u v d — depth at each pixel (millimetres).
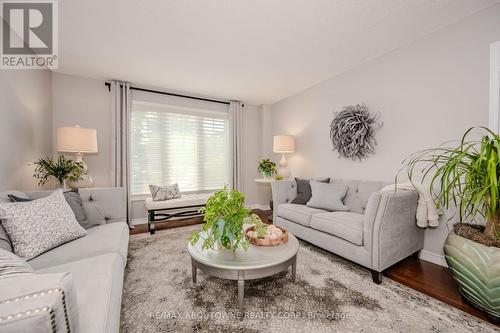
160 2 1711
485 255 1289
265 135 4598
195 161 4059
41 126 2641
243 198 1558
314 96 3521
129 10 1797
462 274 1390
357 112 2740
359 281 1748
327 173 3314
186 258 2152
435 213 1888
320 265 2016
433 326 1267
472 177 1312
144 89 3484
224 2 1712
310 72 3045
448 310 1400
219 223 1435
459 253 1406
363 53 2531
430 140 2146
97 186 3240
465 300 1449
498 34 1747
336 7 1773
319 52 2502
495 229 1323
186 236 2809
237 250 1524
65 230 1439
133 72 3029
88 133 2531
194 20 1928
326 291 1604
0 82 1829
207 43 2301
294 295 1554
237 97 4172
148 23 1968
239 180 4320
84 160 3154
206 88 3676
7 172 1915
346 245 1951
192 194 3924
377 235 1710
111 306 869
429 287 1646
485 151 1258
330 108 3244
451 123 2004
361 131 2666
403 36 2193
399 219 1823
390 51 2471
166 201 3098
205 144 4156
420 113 2219
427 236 2133
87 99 3180
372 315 1355
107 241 1503
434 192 2012
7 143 1920
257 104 4680
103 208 2014
